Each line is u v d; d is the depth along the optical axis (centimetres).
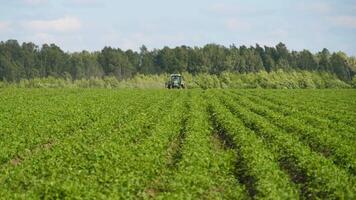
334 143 3147
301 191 2266
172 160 2894
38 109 4891
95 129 3659
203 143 3102
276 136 3366
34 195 1944
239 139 3253
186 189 2105
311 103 6538
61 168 2353
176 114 4678
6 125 3669
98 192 1967
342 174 2386
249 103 6131
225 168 2541
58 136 3519
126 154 2638
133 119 4316
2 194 1962
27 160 2642
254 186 2244
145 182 2266
